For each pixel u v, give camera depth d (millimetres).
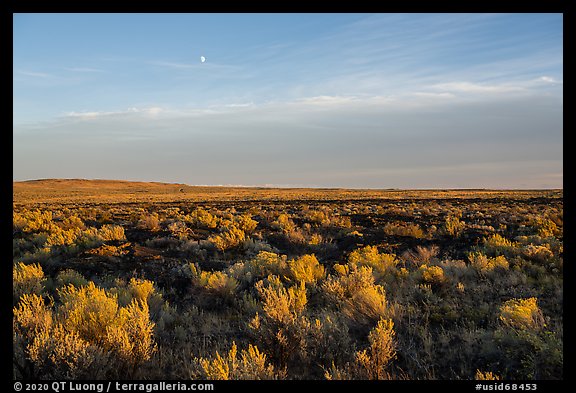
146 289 8312
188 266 11367
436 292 8633
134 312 5805
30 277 8859
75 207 37344
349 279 8641
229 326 7055
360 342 6152
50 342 4824
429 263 11898
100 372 4684
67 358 4621
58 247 13719
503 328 6016
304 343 5551
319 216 22406
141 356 5145
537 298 7828
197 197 60594
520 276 9320
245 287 9703
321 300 8406
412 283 9148
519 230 17219
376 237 17000
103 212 28719
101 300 6148
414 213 25562
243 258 13477
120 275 10773
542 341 5422
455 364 5316
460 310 7465
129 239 16125
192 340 6371
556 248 12062
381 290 8125
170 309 7965
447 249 14609
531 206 30406
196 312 7883
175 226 18000
